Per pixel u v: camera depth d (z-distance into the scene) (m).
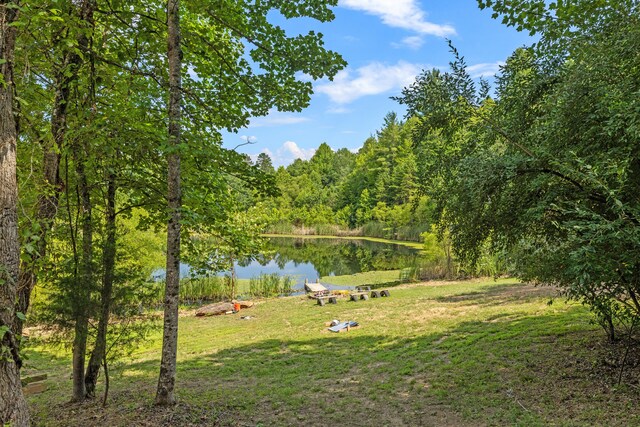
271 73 6.96
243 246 8.30
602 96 4.32
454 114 5.60
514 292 14.05
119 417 5.27
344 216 64.12
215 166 7.01
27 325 5.54
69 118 5.59
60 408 6.07
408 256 31.00
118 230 7.26
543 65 5.73
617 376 5.30
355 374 7.42
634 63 4.27
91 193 6.90
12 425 3.29
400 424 5.17
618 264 3.70
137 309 6.04
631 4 4.82
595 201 4.38
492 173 4.85
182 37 6.67
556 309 10.14
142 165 6.88
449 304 13.11
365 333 10.48
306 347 9.74
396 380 6.83
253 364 8.65
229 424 5.25
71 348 6.15
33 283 4.91
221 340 11.20
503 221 5.41
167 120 6.53
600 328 7.47
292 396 6.48
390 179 52.66
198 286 18.30
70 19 4.53
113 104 6.25
